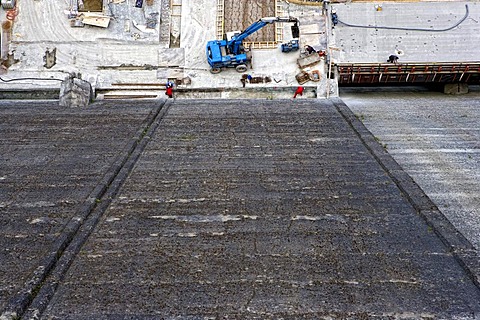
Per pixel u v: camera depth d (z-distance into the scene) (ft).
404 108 57.88
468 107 58.29
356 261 19.38
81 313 16.20
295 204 25.39
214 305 16.53
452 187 31.12
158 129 41.65
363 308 16.29
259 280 18.10
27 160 33.60
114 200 26.45
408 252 20.06
